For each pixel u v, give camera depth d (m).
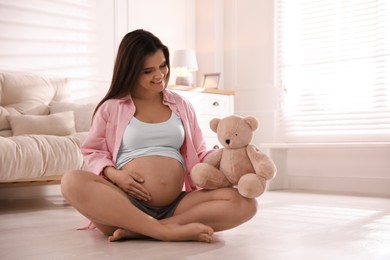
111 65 4.55
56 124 3.46
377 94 4.25
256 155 1.78
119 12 4.62
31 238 1.95
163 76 1.94
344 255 1.55
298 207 3.00
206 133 4.62
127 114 1.92
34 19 3.99
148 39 1.89
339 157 4.48
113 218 1.72
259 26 5.04
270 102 4.93
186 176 1.99
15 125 3.38
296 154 4.75
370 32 4.32
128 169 1.85
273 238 1.88
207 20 5.30
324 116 4.57
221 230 1.87
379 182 4.22
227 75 5.29
